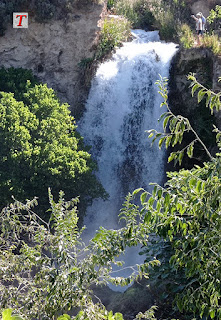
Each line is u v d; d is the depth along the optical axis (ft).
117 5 100.48
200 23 91.15
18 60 80.48
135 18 99.86
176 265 26.73
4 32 79.30
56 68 82.43
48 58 81.87
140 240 26.13
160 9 102.37
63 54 82.38
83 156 67.92
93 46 83.30
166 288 38.91
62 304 25.46
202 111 78.48
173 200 23.41
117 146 82.38
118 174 81.61
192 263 24.90
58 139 67.41
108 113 82.79
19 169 62.90
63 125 68.39
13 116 64.39
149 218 23.93
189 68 80.64
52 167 63.36
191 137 78.69
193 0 104.83
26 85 73.46
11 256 28.02
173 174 25.64
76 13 82.02
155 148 81.56
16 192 61.31
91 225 76.23
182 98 81.15
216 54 78.07
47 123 66.69
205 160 77.71
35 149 63.72
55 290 25.36
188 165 79.66
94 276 25.52
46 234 28.43
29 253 26.89
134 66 83.87
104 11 90.74
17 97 71.82
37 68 81.61
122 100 83.10
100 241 25.85
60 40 81.82
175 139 24.27
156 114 82.79
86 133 82.23
